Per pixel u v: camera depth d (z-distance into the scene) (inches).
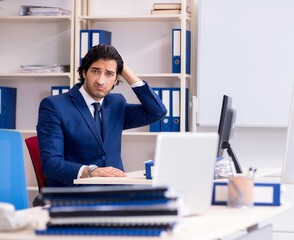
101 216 57.9
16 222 61.6
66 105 137.6
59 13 194.9
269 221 192.9
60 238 56.9
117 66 139.1
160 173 72.8
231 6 190.1
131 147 199.0
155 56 198.7
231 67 190.5
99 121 140.6
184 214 71.2
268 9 188.5
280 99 188.4
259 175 138.5
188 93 193.6
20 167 86.0
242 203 79.7
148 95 148.5
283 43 187.9
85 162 137.1
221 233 61.5
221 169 117.5
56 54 203.2
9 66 205.8
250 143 195.2
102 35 190.7
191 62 195.0
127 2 201.6
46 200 58.9
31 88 204.1
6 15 204.7
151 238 55.7
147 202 57.2
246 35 189.8
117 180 117.0
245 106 190.1
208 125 192.1
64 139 136.5
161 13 190.1
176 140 73.6
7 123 197.2
